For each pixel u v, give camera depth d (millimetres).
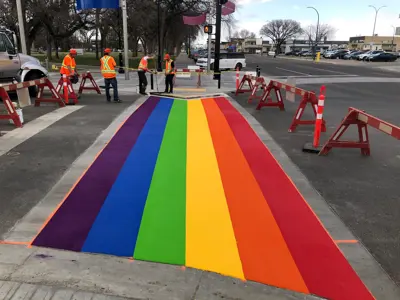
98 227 3912
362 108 11906
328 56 76625
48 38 42719
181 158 6215
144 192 4820
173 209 4352
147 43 66625
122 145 6914
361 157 6496
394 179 5453
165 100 12500
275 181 5281
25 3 29406
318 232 3887
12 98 13086
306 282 3080
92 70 30344
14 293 2846
